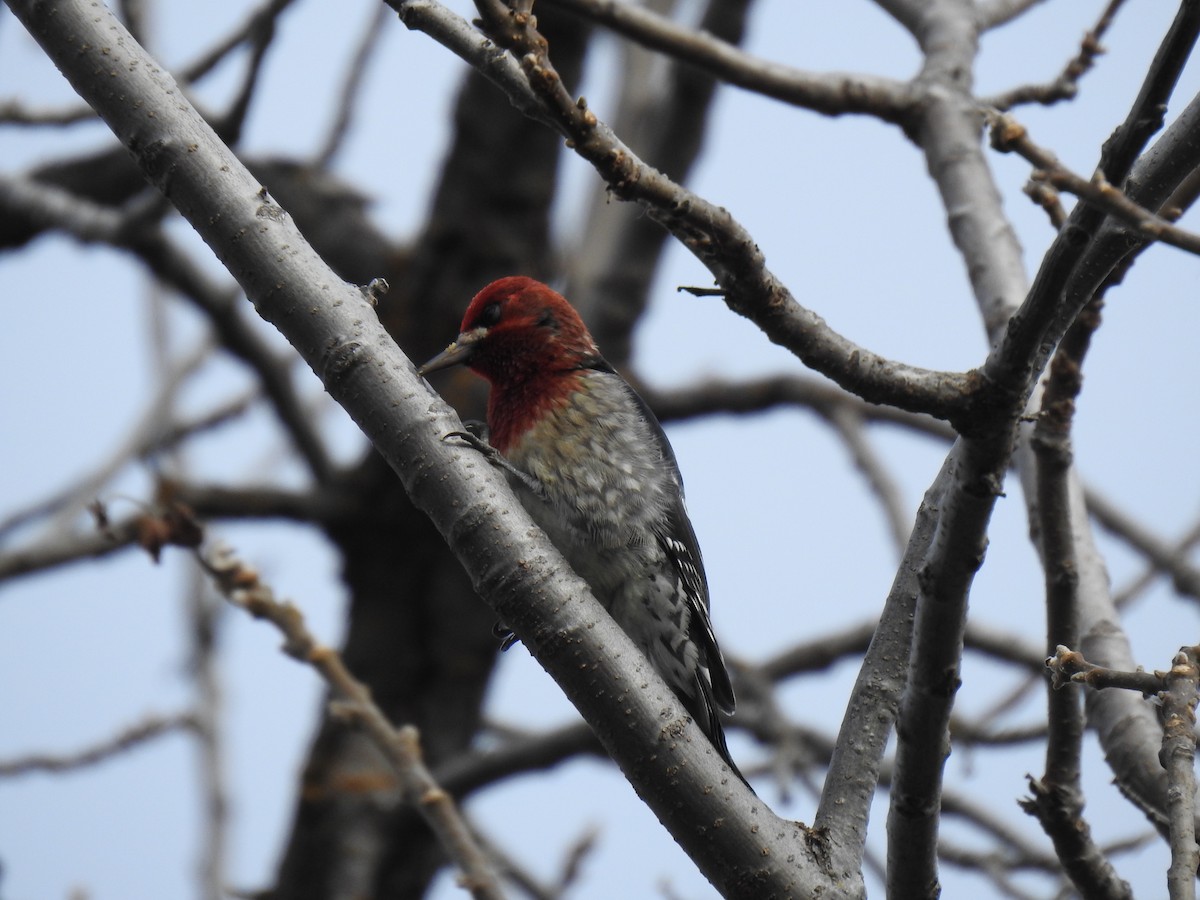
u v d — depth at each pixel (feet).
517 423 33.40
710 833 20.51
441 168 49.32
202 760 47.14
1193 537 42.47
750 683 45.65
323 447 48.55
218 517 46.68
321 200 51.26
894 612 22.72
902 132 34.96
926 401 19.48
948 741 20.68
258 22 37.17
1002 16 37.11
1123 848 29.43
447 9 20.93
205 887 45.24
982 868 35.60
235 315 48.57
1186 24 17.13
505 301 34.60
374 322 22.25
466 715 48.14
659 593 31.91
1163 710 18.89
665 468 32.91
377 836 45.32
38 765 43.91
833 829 21.33
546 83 18.57
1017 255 31.68
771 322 19.60
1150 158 20.90
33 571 46.57
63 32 22.22
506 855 46.37
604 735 21.01
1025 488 27.32
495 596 21.42
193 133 22.07
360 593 48.65
